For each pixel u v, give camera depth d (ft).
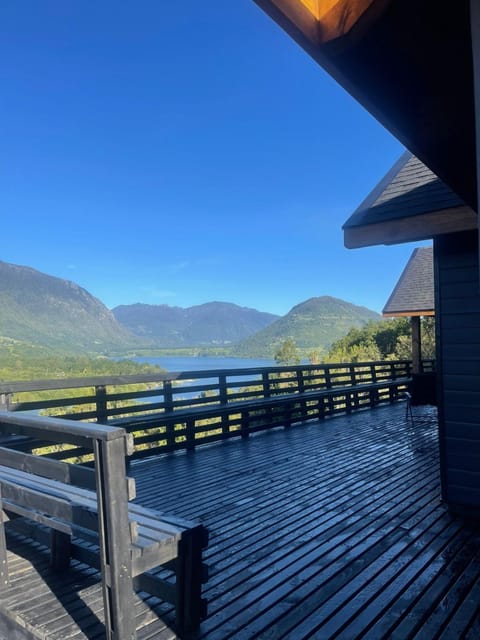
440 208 9.52
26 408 12.46
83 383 13.73
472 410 10.00
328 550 8.28
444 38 4.26
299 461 15.03
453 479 10.27
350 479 12.78
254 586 7.04
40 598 6.40
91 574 7.07
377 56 4.33
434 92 5.01
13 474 7.52
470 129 5.50
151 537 5.61
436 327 10.44
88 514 5.40
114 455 4.94
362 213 10.92
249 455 16.07
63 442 5.51
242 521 9.78
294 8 3.75
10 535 8.45
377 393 29.43
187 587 5.87
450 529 9.14
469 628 5.92
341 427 21.50
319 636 5.79
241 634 5.83
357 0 3.83
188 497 11.50
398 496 11.21
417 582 7.09
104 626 5.75
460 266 10.11
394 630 5.90
